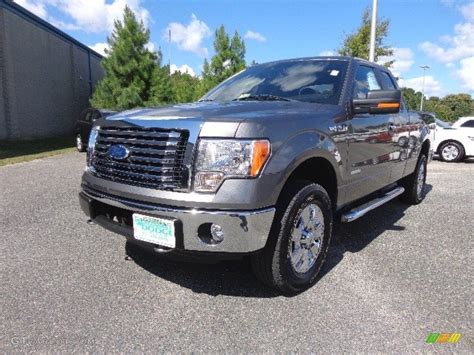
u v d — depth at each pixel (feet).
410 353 7.25
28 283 9.91
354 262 11.48
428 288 9.81
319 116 9.89
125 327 8.03
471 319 8.39
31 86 56.80
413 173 18.03
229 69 64.59
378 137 12.83
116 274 10.48
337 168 10.41
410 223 15.56
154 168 8.39
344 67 12.40
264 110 9.29
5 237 13.34
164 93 59.26
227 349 7.36
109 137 9.52
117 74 58.65
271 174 8.05
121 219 9.36
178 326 8.09
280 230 8.71
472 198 20.40
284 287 9.18
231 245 7.88
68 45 69.36
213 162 7.83
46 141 54.13
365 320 8.34
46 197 19.34
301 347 7.42
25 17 54.44
